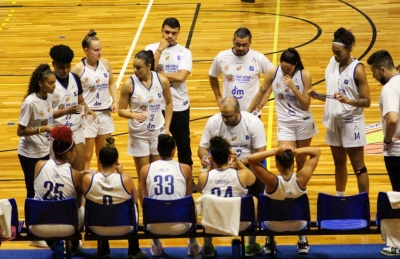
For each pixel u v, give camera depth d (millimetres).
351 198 8227
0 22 22875
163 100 10320
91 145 10844
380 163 12383
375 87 16172
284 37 20359
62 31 21656
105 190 8242
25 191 11680
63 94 9969
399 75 8797
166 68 11281
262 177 8250
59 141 8469
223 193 8484
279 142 10188
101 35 21078
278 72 10102
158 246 9227
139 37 20750
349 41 9453
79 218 8586
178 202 8219
